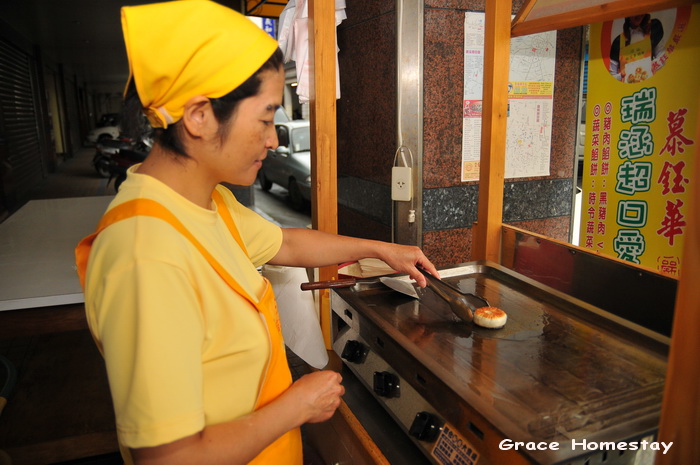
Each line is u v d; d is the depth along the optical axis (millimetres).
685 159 1877
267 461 933
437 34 2486
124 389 686
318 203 1580
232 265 861
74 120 21188
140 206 754
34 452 1592
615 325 1070
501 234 1637
